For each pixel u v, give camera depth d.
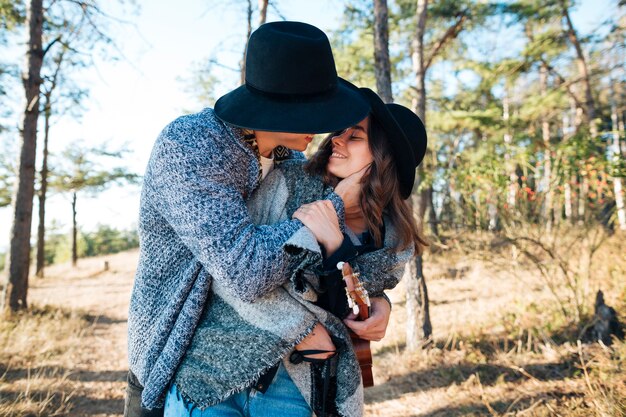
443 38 9.12
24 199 8.30
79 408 4.24
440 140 16.06
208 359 1.27
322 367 1.40
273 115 1.26
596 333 4.41
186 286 1.30
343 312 1.41
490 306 6.53
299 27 1.37
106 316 9.09
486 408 3.62
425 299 5.18
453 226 5.38
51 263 32.06
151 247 1.38
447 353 4.92
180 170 1.24
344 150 1.51
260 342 1.27
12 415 3.78
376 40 4.95
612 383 3.30
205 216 1.22
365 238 1.52
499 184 5.12
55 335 6.55
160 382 1.29
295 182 1.49
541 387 3.80
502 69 13.37
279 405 1.42
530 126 14.45
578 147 5.10
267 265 1.20
